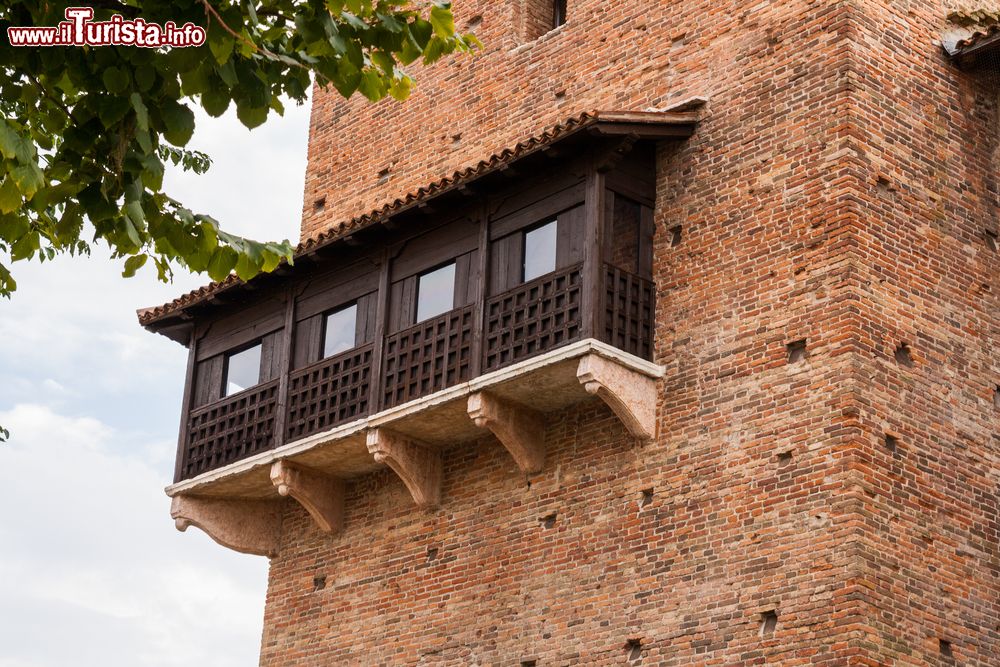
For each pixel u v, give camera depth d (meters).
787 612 20.55
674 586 21.97
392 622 25.81
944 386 21.97
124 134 14.56
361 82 16.08
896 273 22.02
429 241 25.55
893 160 22.61
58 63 14.45
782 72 23.36
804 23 23.33
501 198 24.62
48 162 14.82
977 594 21.19
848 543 20.20
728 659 20.98
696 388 22.73
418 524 25.98
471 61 28.73
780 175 22.84
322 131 31.42
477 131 28.14
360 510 27.08
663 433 22.89
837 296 21.53
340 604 26.83
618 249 23.78
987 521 21.73
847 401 20.88
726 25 24.45
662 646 21.81
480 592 24.56
